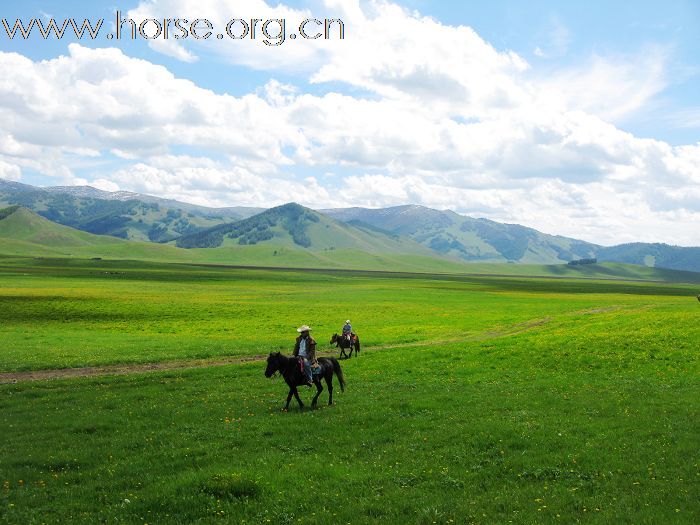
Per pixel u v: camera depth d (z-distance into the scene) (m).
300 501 12.34
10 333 52.41
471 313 77.62
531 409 21.14
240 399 24.41
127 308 78.75
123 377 30.38
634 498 11.84
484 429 17.92
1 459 15.77
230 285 152.38
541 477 13.59
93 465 15.42
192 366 36.03
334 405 22.88
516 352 36.88
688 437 16.48
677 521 10.44
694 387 25.06
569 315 64.25
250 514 11.75
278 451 16.34
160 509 12.05
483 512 11.39
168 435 18.28
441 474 13.97
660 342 37.03
